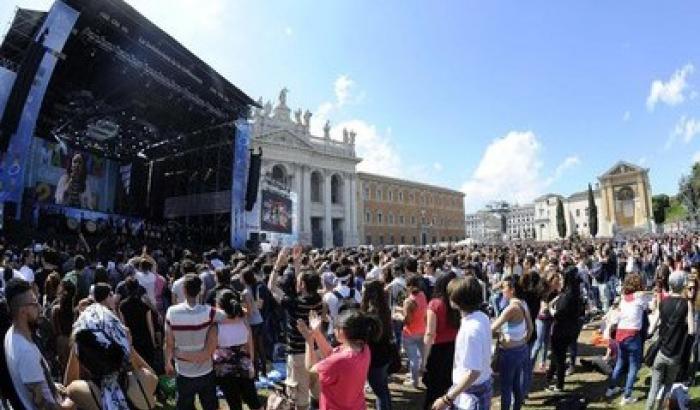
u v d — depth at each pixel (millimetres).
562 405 6902
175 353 5332
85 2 17422
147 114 26812
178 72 22453
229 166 28109
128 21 18781
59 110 25328
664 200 94438
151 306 8047
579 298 8133
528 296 7430
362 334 3953
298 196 64125
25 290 3449
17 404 3305
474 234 144000
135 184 32781
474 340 4059
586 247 20828
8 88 16531
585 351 11086
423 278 9180
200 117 27266
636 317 7352
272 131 62094
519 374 6125
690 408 6617
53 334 6633
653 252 21859
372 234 78938
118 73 22500
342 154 71688
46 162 26734
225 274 7773
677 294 6262
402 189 86375
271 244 34781
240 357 5992
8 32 19297
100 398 3662
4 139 16281
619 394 7781
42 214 23484
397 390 8633
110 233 24672
